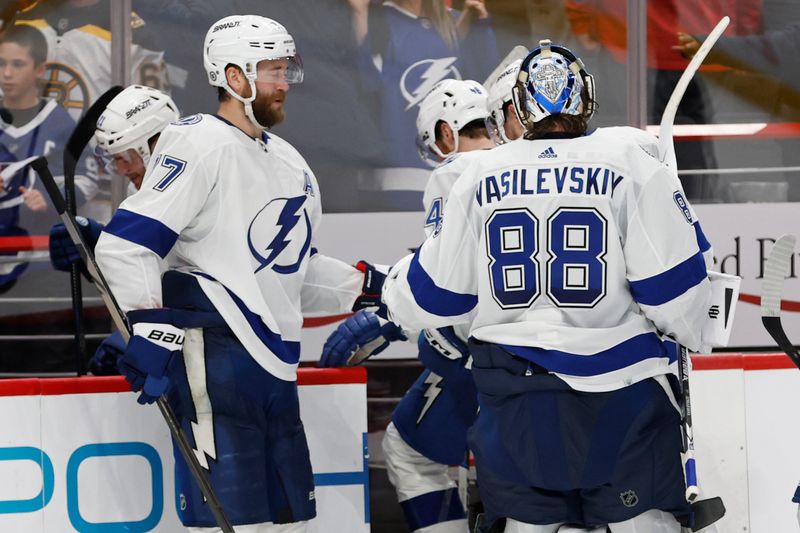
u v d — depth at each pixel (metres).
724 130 15.69
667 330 8.09
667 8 15.51
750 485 10.59
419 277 8.38
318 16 15.38
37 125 15.19
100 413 9.74
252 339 8.99
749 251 15.70
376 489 15.16
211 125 9.02
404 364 15.29
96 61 15.22
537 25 15.52
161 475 9.85
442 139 11.38
